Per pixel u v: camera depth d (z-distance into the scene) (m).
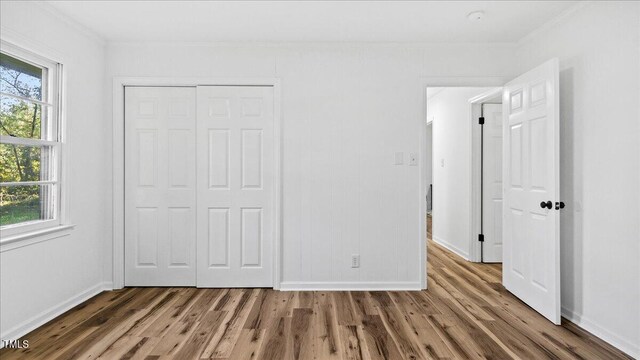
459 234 4.73
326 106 3.37
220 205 3.38
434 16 2.79
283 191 3.37
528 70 3.19
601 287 2.37
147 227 3.40
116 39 3.26
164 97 3.39
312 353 2.16
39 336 2.37
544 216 2.70
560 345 2.27
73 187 2.91
